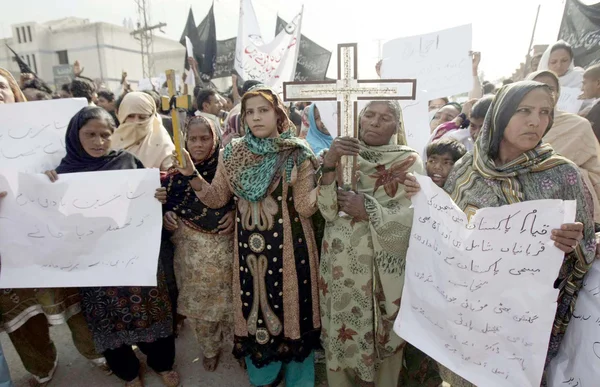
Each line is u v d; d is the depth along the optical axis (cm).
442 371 198
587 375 156
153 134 295
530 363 153
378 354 220
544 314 148
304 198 208
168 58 3600
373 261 208
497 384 159
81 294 228
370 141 209
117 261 213
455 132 350
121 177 212
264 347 222
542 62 388
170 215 236
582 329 159
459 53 365
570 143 256
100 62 3353
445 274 167
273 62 520
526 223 146
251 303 220
